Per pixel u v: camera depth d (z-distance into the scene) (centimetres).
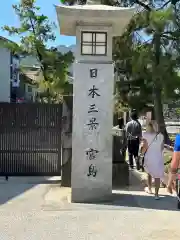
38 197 741
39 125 904
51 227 561
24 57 1892
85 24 697
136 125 1173
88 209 661
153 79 1285
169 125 2052
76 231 546
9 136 908
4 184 852
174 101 1463
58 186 841
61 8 664
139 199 738
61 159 891
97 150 706
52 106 902
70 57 1689
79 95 700
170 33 1362
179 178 536
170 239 519
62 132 852
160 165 747
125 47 1420
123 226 571
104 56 702
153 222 593
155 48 1345
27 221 587
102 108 702
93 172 707
